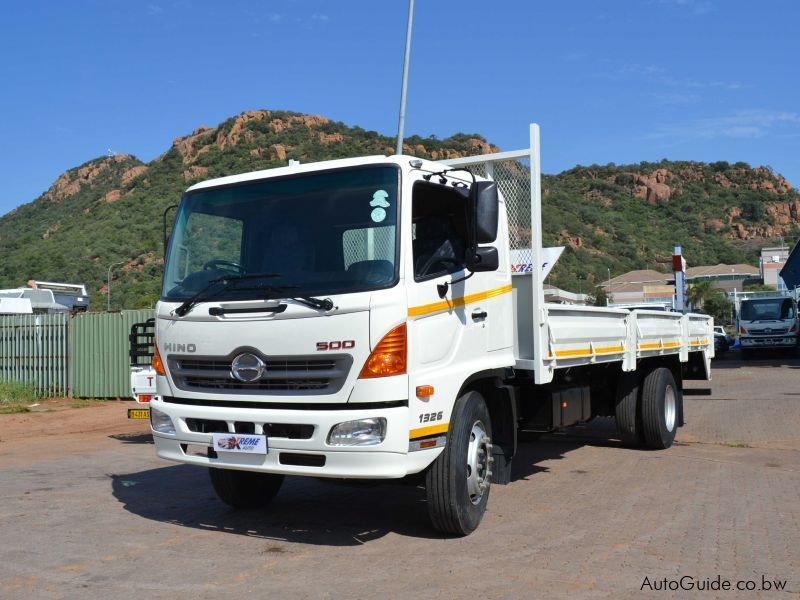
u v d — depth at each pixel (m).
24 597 4.61
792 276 36.22
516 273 6.98
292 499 7.36
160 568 5.17
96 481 8.34
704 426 12.42
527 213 6.91
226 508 6.96
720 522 6.29
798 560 5.27
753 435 11.43
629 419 9.89
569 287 64.94
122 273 63.44
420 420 5.29
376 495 7.54
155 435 5.93
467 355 5.97
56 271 65.56
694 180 175.62
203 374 5.62
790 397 16.09
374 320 5.10
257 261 5.68
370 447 5.03
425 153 85.44
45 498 7.42
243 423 5.42
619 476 8.30
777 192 174.88
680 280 21.06
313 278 5.38
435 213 5.79
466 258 5.67
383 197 5.41
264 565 5.22
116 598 4.59
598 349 8.30
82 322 18.94
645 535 5.90
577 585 4.77
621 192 158.88
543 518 6.45
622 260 104.50
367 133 102.75
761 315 30.75
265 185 5.89
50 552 5.55
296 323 5.23
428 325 5.47
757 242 152.12
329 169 5.68
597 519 6.41
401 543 5.76
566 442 10.75
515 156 7.02
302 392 5.24
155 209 85.19
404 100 16.80
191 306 5.67
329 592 4.66
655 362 10.46
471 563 5.23
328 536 5.98
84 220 91.06
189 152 108.06
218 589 4.73
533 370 6.88
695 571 5.04
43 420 15.11
